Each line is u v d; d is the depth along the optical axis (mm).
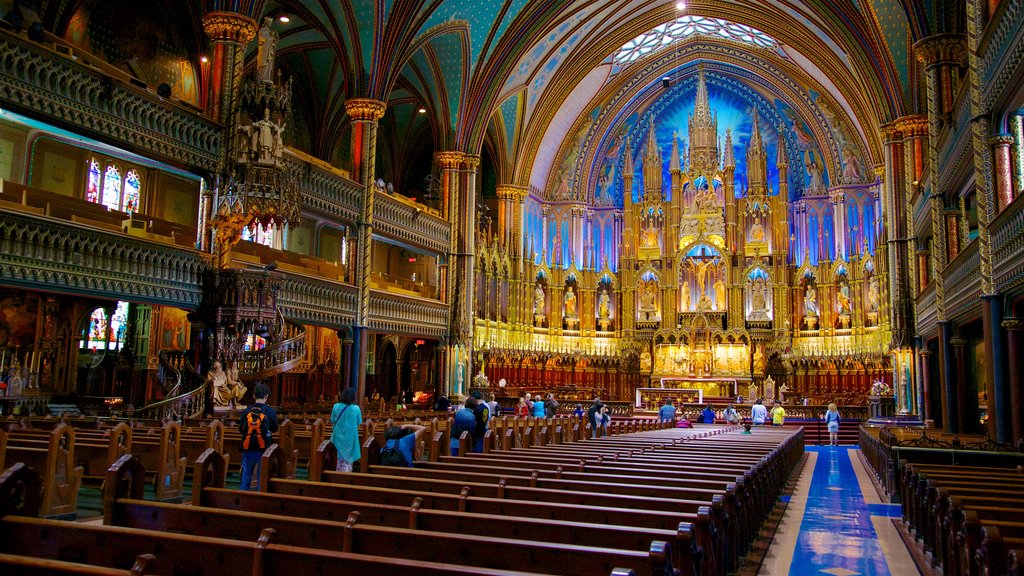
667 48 45062
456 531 6430
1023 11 13711
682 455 14508
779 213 43969
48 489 9469
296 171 24078
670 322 44531
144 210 28719
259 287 21672
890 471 15141
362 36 29547
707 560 6344
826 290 42625
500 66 36281
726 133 46375
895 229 30906
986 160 17391
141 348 29500
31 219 17141
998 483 10031
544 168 46406
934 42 23266
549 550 5160
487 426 15141
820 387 41906
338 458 12320
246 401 24125
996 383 17234
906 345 30469
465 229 37031
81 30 26000
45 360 27344
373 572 4566
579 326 46250
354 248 29891
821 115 43062
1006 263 16203
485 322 39719
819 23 33438
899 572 8992
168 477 11516
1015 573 4820
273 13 31328
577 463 11836
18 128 23812
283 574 4785
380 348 41469
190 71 31172
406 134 43531
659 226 46281
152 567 4027
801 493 16109
